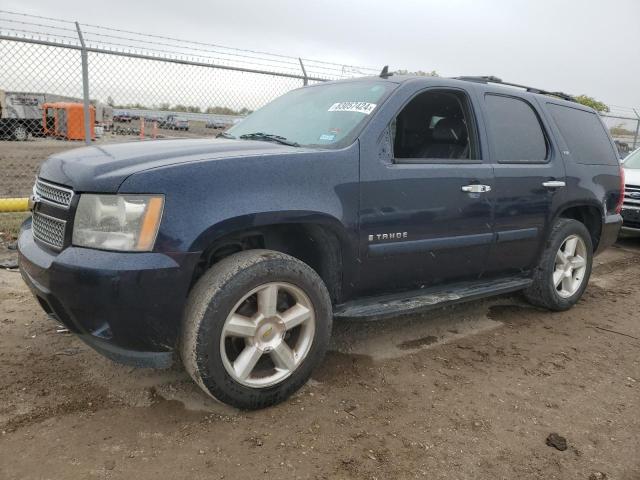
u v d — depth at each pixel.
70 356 3.30
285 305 2.89
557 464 2.52
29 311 3.99
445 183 3.48
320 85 4.16
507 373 3.46
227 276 2.58
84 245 2.48
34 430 2.53
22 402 2.76
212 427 2.63
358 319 3.15
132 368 3.19
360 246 3.13
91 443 2.46
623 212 7.86
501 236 3.93
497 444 2.65
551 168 4.32
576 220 4.82
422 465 2.45
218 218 2.55
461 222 3.62
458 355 3.70
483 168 3.75
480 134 3.83
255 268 2.65
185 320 2.59
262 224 2.70
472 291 3.87
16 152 13.45
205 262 2.85
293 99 4.11
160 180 2.49
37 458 2.33
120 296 2.39
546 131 4.43
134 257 2.41
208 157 2.72
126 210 2.44
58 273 2.45
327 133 3.32
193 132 8.18
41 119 13.40
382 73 3.83
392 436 2.65
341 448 2.53
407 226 3.32
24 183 10.20
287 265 2.77
